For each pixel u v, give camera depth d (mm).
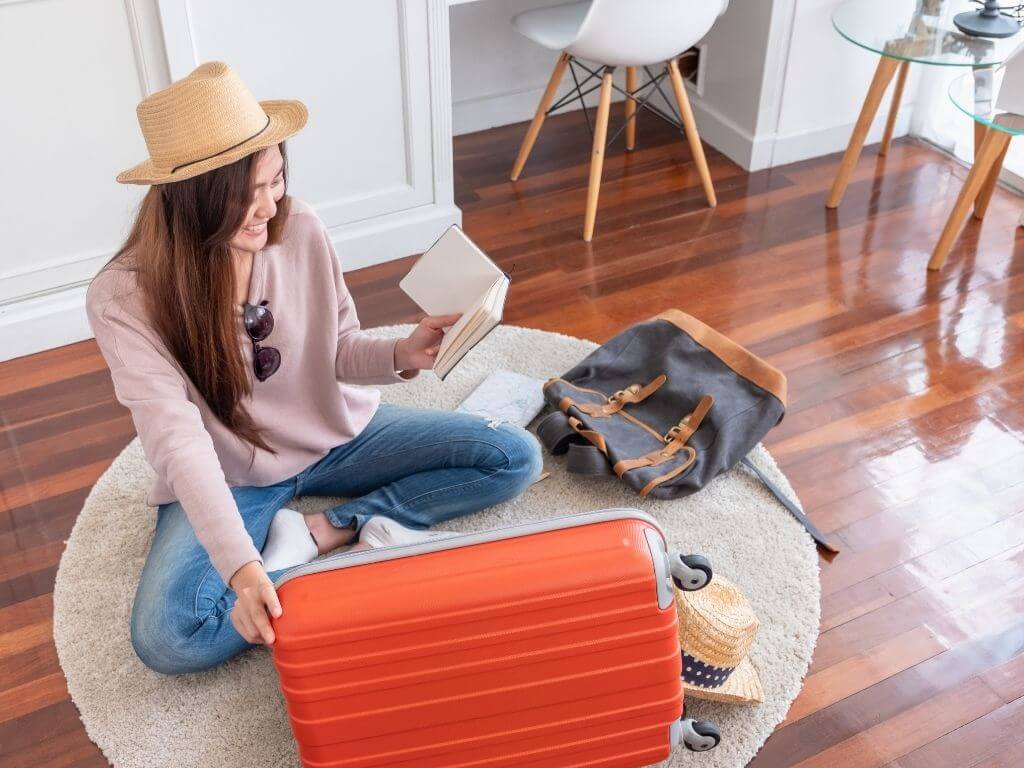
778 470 2141
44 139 2289
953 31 2586
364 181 2689
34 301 2455
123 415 2312
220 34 2336
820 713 1725
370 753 1372
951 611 1886
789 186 3088
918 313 2580
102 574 1948
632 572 1312
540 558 1308
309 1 2389
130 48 2281
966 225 2895
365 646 1287
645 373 2264
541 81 3393
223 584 1727
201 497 1383
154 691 1752
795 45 2988
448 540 1326
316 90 2504
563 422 2141
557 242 2852
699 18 2627
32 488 2143
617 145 3297
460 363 2400
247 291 1613
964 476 2148
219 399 1601
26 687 1775
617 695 1399
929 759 1659
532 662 1343
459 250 1572
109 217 2445
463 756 1406
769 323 2553
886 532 2031
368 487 1993
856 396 2340
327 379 1772
